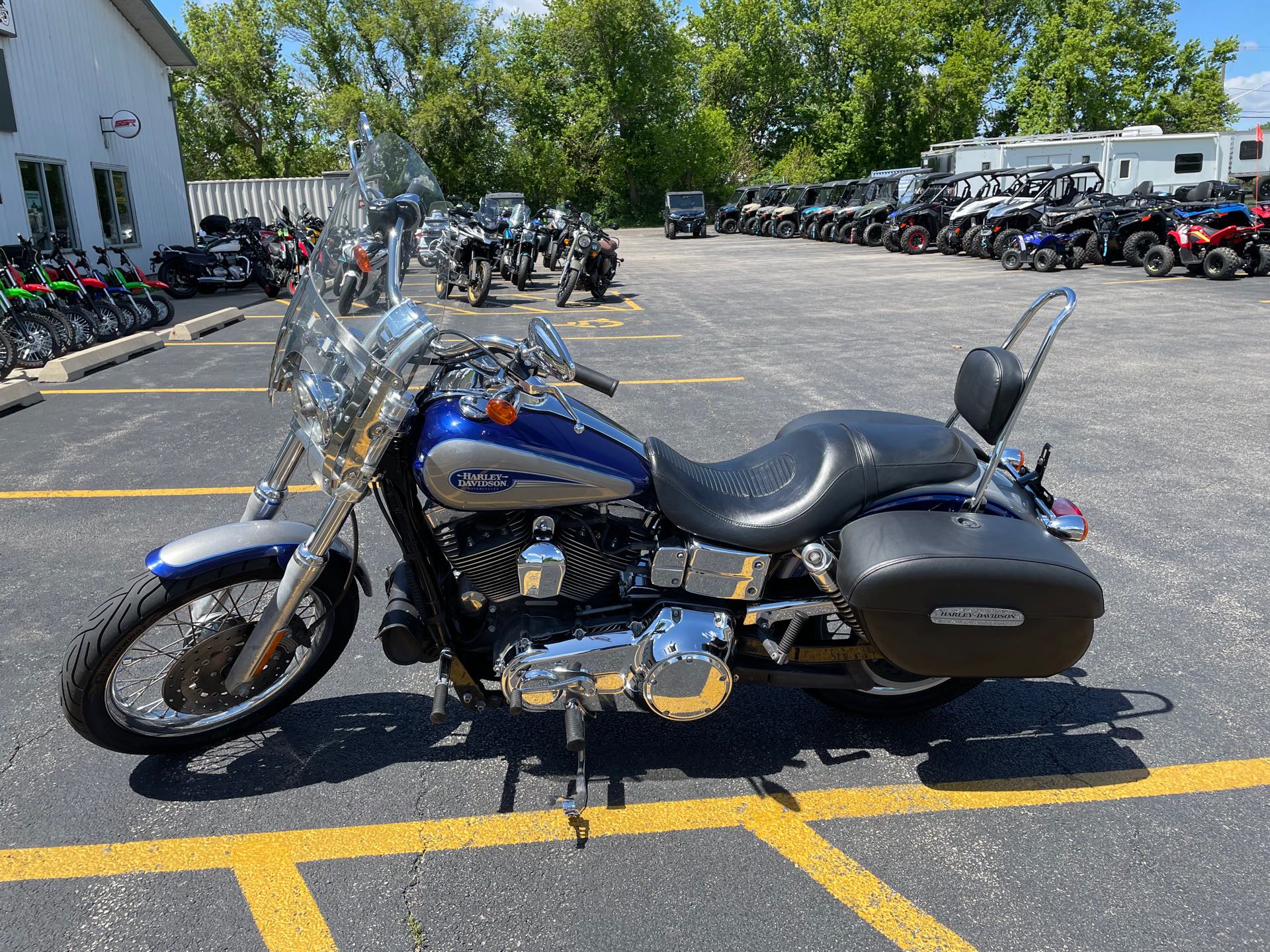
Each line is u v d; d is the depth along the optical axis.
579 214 16.14
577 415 2.73
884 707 3.29
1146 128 24.86
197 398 8.08
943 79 51.25
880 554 2.60
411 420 2.67
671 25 55.84
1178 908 2.43
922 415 7.18
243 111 52.41
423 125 49.03
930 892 2.49
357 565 3.07
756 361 9.51
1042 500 2.99
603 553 2.79
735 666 2.90
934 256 22.55
